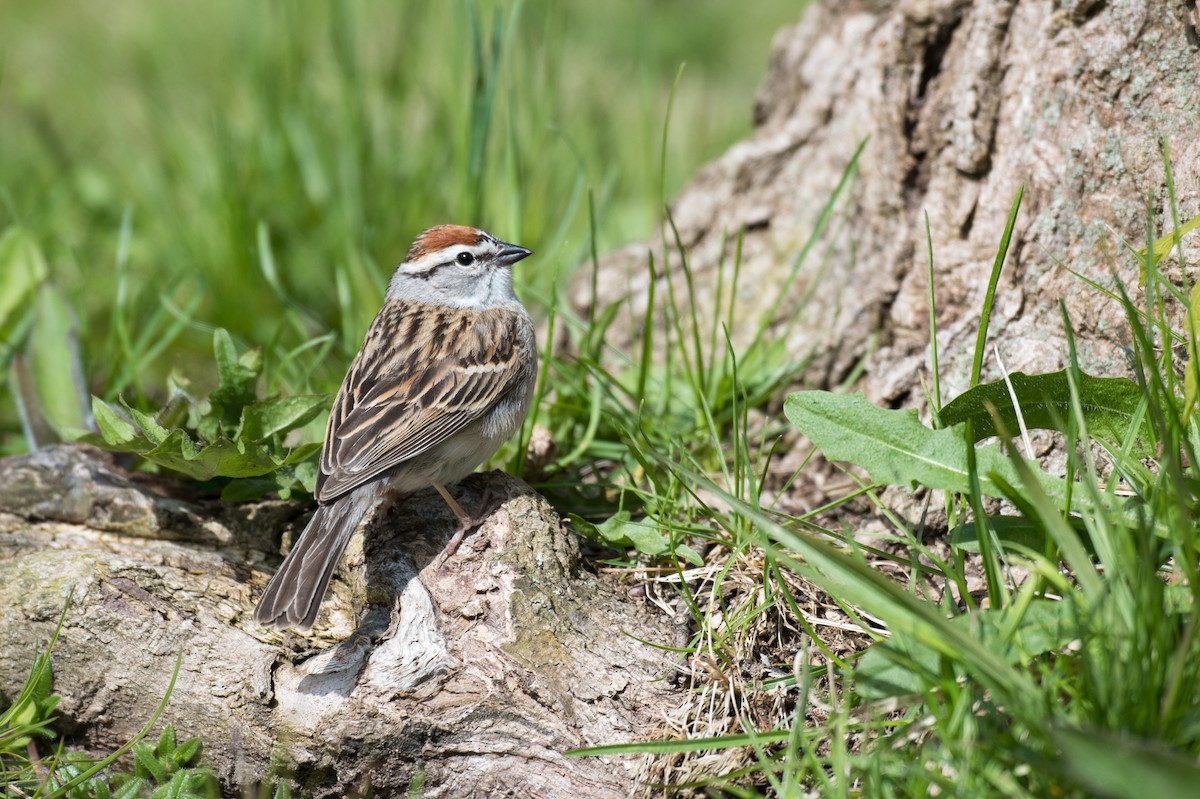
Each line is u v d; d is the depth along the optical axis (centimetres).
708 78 1923
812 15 1193
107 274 1425
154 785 748
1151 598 567
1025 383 738
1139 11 814
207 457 857
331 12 1508
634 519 909
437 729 744
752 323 1089
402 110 1503
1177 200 804
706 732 715
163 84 1833
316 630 808
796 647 755
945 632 562
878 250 984
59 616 783
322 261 1381
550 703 739
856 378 1005
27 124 1733
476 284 977
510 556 802
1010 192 885
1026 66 876
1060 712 576
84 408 1025
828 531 785
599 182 1466
